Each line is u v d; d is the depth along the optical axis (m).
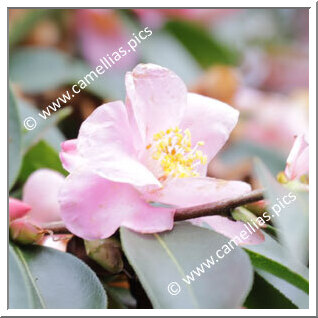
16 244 0.38
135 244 0.36
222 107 0.40
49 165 0.46
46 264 0.37
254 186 0.41
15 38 0.55
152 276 0.36
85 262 0.39
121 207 0.37
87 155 0.37
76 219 0.37
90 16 0.56
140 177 0.37
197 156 0.40
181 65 0.61
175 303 0.35
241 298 0.36
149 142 0.39
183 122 0.40
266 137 0.59
